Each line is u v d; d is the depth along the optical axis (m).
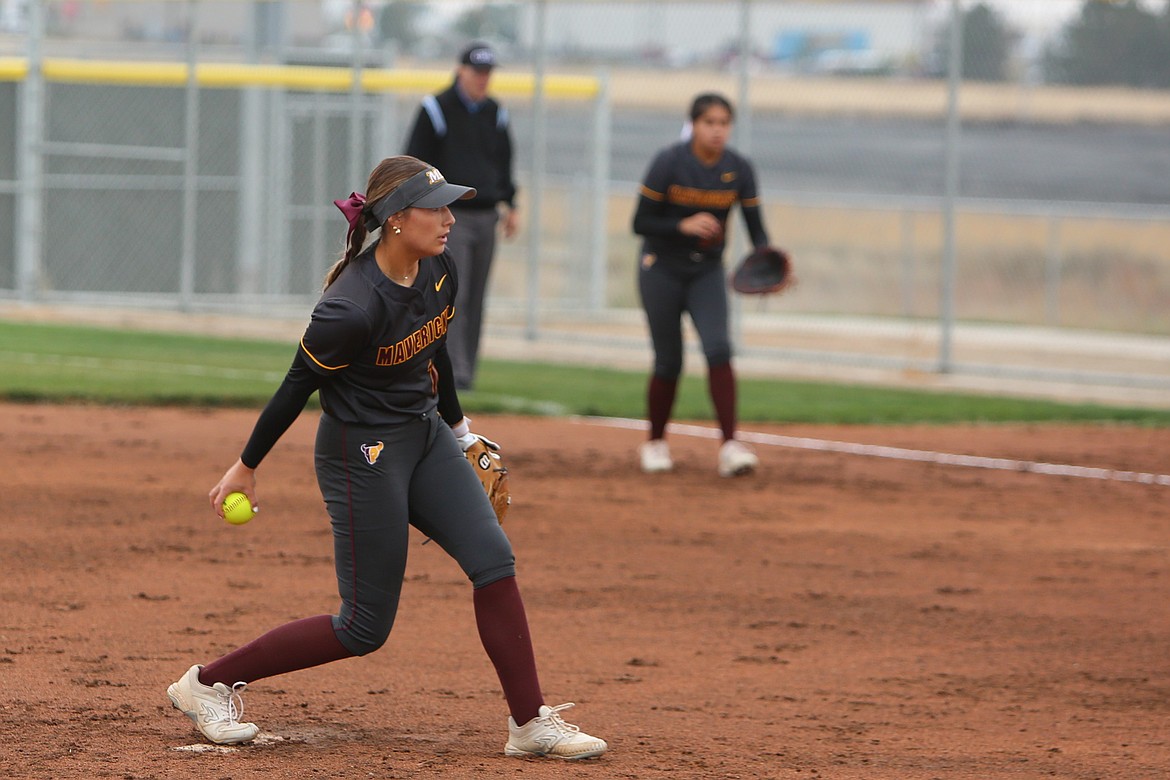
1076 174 114.00
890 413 46.31
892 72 85.69
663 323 35.25
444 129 43.69
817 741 17.48
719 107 34.41
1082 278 78.56
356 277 15.22
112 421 40.00
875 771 16.30
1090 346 65.50
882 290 82.25
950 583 26.30
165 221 69.69
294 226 69.88
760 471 36.41
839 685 20.12
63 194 68.19
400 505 15.78
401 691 19.14
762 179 120.19
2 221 67.69
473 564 16.12
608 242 93.50
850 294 83.00
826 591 25.47
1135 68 64.31
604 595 24.70
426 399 16.02
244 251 69.25
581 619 23.22
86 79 65.50
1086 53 64.88
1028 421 45.94
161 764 15.41
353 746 16.53
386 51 71.25
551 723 16.31
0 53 77.00
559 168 116.94
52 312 65.00
